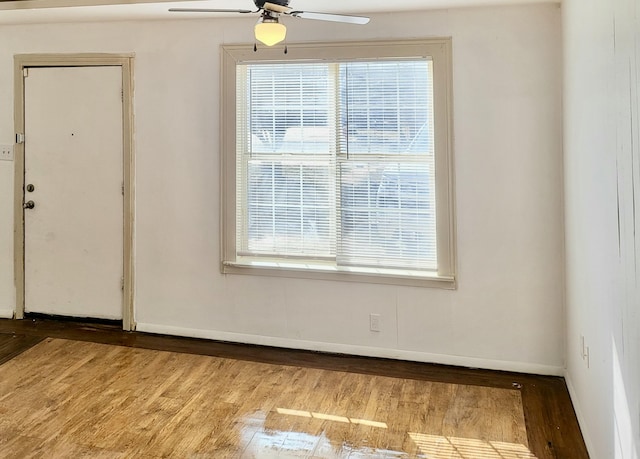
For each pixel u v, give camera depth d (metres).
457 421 2.58
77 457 2.21
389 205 3.37
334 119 3.42
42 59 3.89
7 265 4.10
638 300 1.48
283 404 2.75
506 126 3.15
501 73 3.13
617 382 1.78
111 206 3.90
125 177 3.83
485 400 2.82
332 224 3.49
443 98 3.22
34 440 2.35
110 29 3.77
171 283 3.81
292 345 3.60
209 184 3.68
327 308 3.53
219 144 3.63
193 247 3.75
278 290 3.61
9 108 4.00
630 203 1.57
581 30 2.41
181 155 3.72
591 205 2.24
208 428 2.48
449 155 3.23
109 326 3.97
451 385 3.01
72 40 3.84
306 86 3.45
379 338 3.45
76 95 3.88
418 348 3.38
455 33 3.18
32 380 3.01
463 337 3.30
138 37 3.73
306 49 3.40
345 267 3.47
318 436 2.43
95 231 3.94
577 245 2.61
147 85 3.74
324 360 3.39
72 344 3.60
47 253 4.03
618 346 1.76
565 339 3.09
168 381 3.03
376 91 3.33
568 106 2.81
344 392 2.91
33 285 4.07
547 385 3.01
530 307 3.17
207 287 3.74
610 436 1.90
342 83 3.38
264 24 2.36
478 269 3.25
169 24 3.67
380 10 3.22
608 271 1.92
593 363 2.21
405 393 2.90
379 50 3.29
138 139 3.79
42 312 4.09
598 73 2.04
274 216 3.59
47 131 3.96
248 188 3.62
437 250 3.30
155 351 3.51
